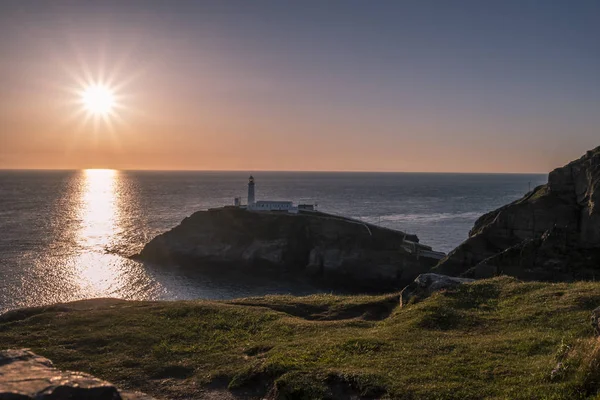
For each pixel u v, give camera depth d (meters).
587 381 11.66
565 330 16.88
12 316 25.19
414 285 25.39
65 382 7.26
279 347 18.19
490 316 19.91
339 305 25.56
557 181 56.31
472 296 22.72
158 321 23.06
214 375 16.42
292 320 22.41
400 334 18.56
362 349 16.95
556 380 12.41
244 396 14.98
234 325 22.16
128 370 17.42
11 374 7.46
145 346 19.80
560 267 50.81
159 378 16.80
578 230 52.12
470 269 55.50
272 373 15.51
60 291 56.22
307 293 63.38
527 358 14.57
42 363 8.12
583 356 12.65
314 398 13.51
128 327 22.19
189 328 21.94
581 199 53.38
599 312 16.33
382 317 23.84
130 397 8.47
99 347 19.86
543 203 55.62
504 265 53.62
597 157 52.62
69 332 21.78
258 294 61.38
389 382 13.75
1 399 6.57
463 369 14.25
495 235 59.03
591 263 49.72
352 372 14.45
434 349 16.39
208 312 24.28
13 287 56.94
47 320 23.80
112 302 27.86
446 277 25.56
